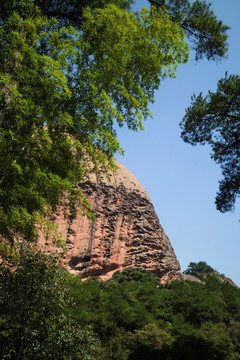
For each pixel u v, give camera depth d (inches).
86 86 335.9
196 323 2519.7
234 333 2396.7
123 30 351.3
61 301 405.7
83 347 408.5
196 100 606.2
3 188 264.4
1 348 361.1
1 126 279.4
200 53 566.3
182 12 526.6
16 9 330.0
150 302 2484.0
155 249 3754.9
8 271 393.4
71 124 299.1
